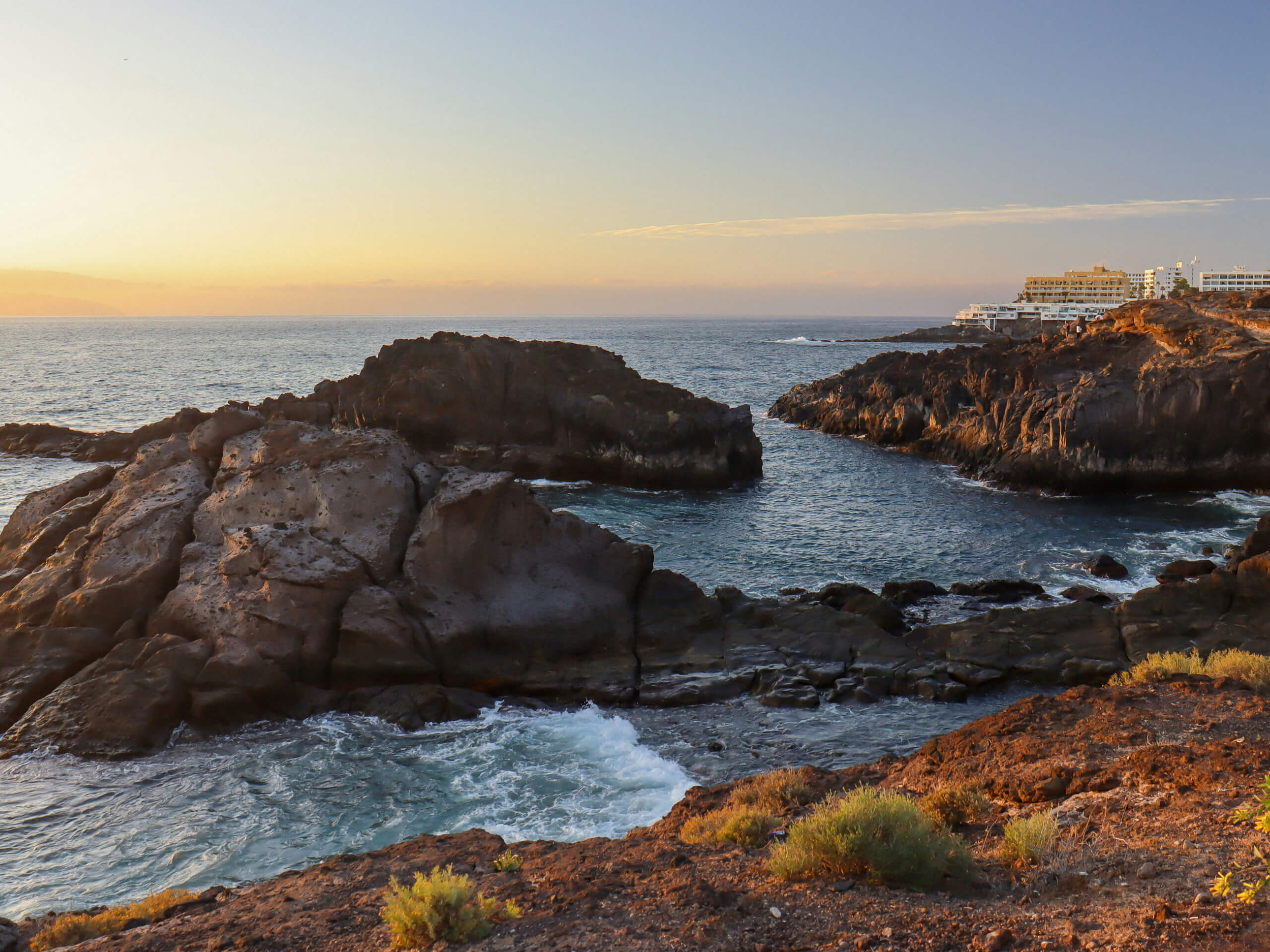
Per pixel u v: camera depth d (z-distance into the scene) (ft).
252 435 98.27
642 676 81.15
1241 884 25.58
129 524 86.63
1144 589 89.35
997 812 37.37
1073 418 185.68
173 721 69.82
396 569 84.17
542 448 194.49
